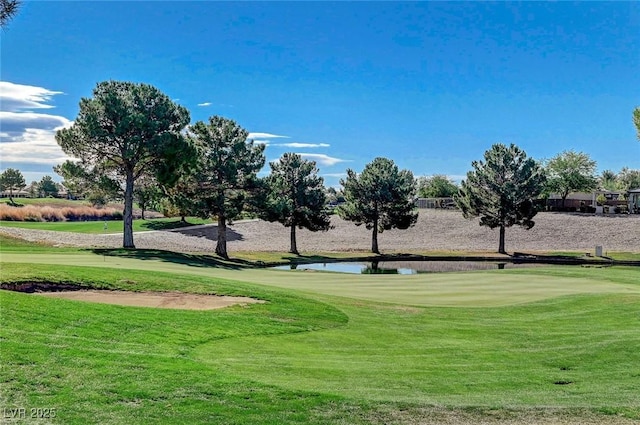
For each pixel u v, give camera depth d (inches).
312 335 543.2
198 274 937.5
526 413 313.6
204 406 297.6
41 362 341.7
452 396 350.9
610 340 532.4
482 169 2395.4
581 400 347.9
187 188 1733.5
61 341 394.3
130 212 1601.9
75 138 1513.3
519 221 2352.4
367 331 576.1
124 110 1510.8
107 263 1013.8
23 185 4306.1
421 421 294.8
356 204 2345.0
